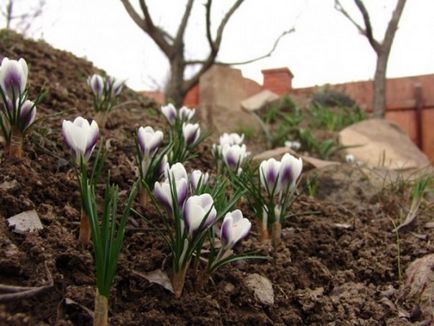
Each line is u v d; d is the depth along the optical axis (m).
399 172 0.84
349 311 0.37
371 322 0.36
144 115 0.86
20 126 0.40
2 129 0.40
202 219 0.31
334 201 0.73
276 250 0.43
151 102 1.02
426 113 2.08
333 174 0.78
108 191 0.29
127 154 0.54
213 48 1.21
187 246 0.32
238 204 0.50
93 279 0.32
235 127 1.44
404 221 0.58
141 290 0.32
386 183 0.78
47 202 0.39
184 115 0.70
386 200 0.68
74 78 0.88
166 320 0.30
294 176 0.43
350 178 0.77
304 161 0.79
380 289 0.42
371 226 0.57
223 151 0.51
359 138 1.24
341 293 0.40
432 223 0.57
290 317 0.35
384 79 1.36
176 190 0.32
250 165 0.52
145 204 0.42
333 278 0.42
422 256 0.48
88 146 0.35
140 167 0.41
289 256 0.43
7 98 0.39
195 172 0.37
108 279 0.27
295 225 0.51
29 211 0.36
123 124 0.69
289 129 1.25
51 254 0.32
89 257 0.32
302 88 2.63
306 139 1.22
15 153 0.40
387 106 2.12
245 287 0.36
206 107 1.51
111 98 0.67
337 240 0.50
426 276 0.41
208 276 0.34
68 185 0.41
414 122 2.08
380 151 1.19
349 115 1.72
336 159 1.18
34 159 0.44
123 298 0.32
